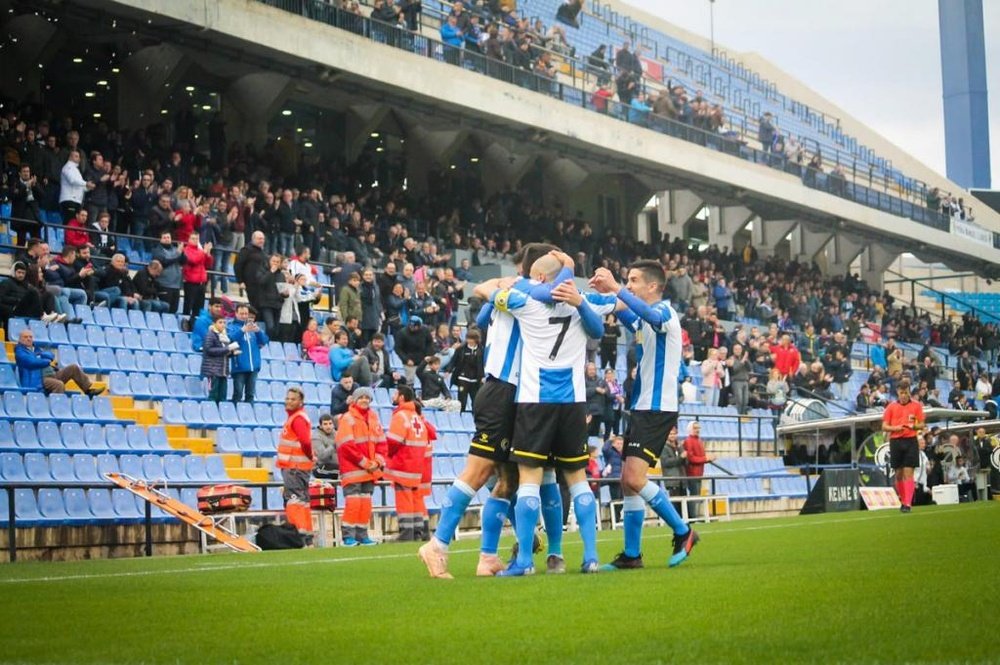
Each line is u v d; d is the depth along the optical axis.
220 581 7.84
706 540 11.95
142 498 15.56
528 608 5.77
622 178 39.75
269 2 24.72
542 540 13.24
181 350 20.08
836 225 44.22
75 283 19.39
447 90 28.64
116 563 10.72
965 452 28.31
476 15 31.97
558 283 7.91
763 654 4.17
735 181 38.16
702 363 29.00
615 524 20.05
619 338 28.86
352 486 15.12
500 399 7.98
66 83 25.39
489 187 34.47
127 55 25.64
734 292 38.25
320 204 25.91
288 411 15.12
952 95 67.06
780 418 28.05
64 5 22.12
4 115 22.69
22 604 6.37
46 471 15.41
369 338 22.16
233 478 17.69
